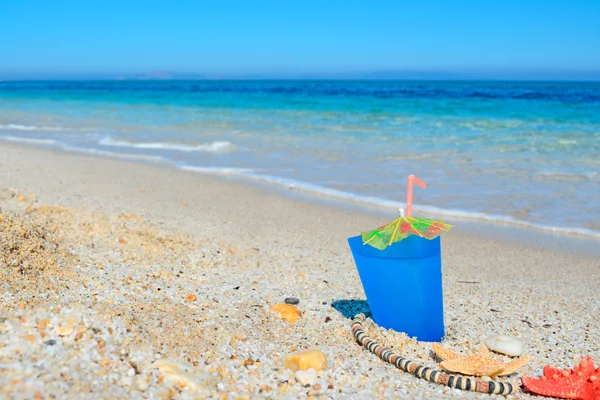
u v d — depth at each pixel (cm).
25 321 55
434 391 59
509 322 77
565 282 95
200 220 121
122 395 50
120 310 64
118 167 185
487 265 103
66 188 146
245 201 143
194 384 53
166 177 170
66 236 90
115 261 84
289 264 96
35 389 48
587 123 280
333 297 82
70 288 71
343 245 110
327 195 149
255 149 218
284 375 59
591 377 57
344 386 59
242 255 98
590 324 77
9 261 72
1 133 278
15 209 104
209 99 516
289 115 341
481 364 62
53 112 395
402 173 171
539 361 67
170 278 81
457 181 159
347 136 246
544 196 143
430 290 69
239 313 73
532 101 423
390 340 68
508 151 202
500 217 128
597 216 127
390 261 69
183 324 65
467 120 300
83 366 52
